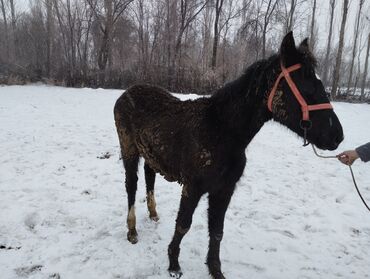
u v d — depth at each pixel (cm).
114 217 456
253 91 279
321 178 627
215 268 345
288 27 2181
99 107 1360
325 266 376
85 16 2761
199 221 456
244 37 2667
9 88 2012
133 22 2714
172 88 2119
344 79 4431
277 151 801
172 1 2486
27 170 609
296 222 465
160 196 525
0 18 3356
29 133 882
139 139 379
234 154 297
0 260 356
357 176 643
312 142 262
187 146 312
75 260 363
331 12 2919
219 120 299
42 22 2753
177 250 347
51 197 501
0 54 2806
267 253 396
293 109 256
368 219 476
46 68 2695
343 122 1231
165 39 2531
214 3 2545
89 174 600
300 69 255
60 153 718
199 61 2331
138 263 366
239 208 499
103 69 2447
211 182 306
